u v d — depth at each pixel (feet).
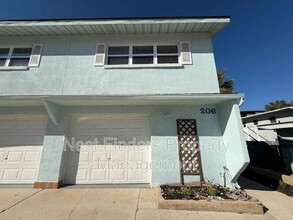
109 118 21.26
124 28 22.50
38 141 20.38
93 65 22.24
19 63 22.75
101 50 22.88
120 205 13.75
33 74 21.75
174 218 11.78
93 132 20.84
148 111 20.45
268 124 39.52
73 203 14.08
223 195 14.67
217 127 19.95
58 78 21.66
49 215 12.00
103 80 21.59
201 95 17.52
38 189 17.58
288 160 21.75
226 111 18.74
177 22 21.39
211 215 12.24
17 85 21.30
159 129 19.84
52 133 19.69
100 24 21.61
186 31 23.17
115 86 21.36
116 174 19.74
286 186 17.67
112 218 11.69
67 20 21.53
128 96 17.74
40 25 21.49
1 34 23.13
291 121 34.32
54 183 18.07
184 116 20.27
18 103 19.60
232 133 17.54
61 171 18.90
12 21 21.31
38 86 21.31
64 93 21.06
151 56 22.95
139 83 21.44
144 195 15.98
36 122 21.04
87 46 23.17
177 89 21.16
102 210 12.85
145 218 11.73
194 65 21.97
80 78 21.67
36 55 22.54
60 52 22.81
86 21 21.53
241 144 16.15
